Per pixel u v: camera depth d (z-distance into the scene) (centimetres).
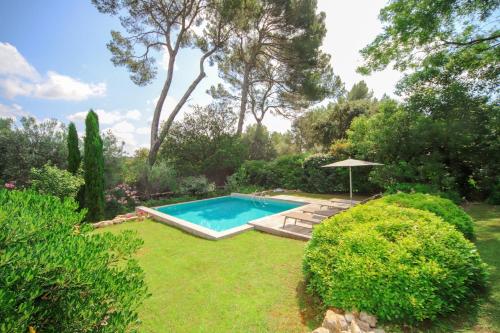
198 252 491
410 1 720
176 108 1320
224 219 898
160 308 302
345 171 1146
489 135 800
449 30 745
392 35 798
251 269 404
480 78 791
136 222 751
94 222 762
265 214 966
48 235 147
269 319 274
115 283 144
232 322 272
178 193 1219
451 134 802
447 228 309
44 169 713
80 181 716
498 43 732
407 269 237
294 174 1359
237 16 1320
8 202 157
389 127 911
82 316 126
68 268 123
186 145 1349
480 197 851
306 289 327
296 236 559
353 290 251
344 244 292
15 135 773
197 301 315
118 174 954
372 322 240
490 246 405
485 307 253
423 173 850
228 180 1430
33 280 119
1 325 100
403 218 338
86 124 771
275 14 1559
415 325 233
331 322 242
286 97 1967
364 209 388
